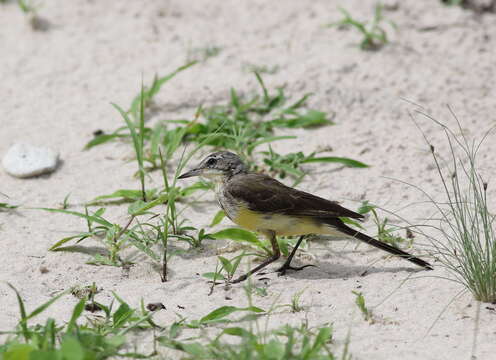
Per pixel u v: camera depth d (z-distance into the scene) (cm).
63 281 1077
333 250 1162
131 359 862
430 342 895
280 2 1953
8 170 1380
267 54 1747
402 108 1552
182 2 1969
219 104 1592
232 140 1449
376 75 1653
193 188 1276
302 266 1121
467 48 1753
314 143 1470
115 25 1877
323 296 1020
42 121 1555
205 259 1143
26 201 1303
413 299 998
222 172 1150
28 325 941
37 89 1659
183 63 1728
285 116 1554
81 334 855
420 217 1220
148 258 1138
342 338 908
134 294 1037
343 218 1193
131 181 1370
